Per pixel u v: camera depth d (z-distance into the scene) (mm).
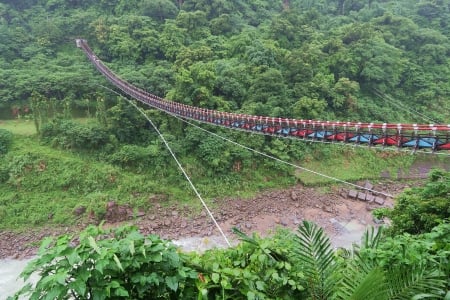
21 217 28969
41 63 49906
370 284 3195
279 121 20031
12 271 23062
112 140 35781
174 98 37406
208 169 35219
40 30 55438
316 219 30734
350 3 71938
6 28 54562
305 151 38250
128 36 53688
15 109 41562
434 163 40375
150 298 3484
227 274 3842
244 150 36031
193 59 47125
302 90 40875
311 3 72688
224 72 41750
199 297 3412
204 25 57625
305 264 4062
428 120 45719
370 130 15164
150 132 37938
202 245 27312
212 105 37844
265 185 35125
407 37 53594
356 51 48344
